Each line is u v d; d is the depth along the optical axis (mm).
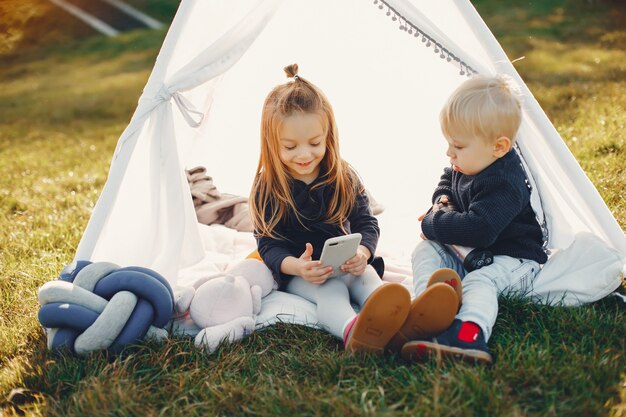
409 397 1840
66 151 5797
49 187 4605
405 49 3125
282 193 2430
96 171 5000
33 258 3186
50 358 2160
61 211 4039
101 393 1887
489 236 2283
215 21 2416
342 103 3443
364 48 3225
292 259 2361
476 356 1938
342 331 2166
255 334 2250
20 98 8000
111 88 8062
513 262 2352
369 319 1960
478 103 2225
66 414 1893
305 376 1995
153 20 10883
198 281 2457
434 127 3293
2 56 9977
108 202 2346
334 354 2055
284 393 1877
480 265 2328
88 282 2219
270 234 2445
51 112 7297
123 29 10602
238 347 2188
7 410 1976
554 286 2373
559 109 5355
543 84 6156
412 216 3260
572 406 1773
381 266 2551
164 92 2346
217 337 2189
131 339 2137
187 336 2238
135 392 1909
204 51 2357
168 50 2359
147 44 9797
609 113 4973
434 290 1938
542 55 7199
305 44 3268
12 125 6906
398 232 3121
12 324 2494
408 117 3352
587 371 1917
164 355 2096
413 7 2387
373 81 3322
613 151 4121
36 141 6238
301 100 2307
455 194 2453
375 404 1822
